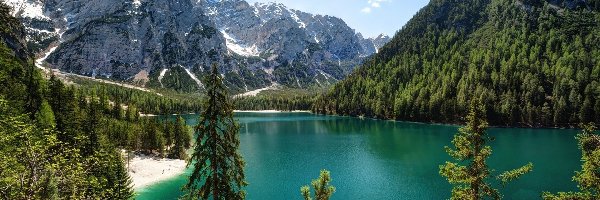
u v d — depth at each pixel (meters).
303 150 132.50
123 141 112.75
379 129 187.00
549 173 90.69
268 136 171.00
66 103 86.19
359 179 91.38
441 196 77.12
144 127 122.25
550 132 160.75
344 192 81.06
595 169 26.67
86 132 61.75
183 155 114.25
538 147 126.31
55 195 20.89
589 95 174.62
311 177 94.31
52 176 20.94
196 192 24.83
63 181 21.77
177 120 126.69
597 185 26.41
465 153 29.27
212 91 23.33
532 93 183.88
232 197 24.34
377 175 94.75
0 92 65.62
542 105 181.62
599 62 193.50
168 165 101.94
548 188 78.19
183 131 130.62
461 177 29.33
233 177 24.64
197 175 24.30
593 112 169.38
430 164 106.00
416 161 110.38
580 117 169.12
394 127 192.75
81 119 64.50
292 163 110.69
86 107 109.75
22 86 75.75
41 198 20.45
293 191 82.56
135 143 117.38
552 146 128.00
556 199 27.55
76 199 21.69
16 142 24.31
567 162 102.88
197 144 23.77
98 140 60.75
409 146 136.00
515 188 78.38
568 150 120.56
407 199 75.69
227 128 23.77
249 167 105.81
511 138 145.62
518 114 180.75
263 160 115.38
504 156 112.19
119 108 165.62
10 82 73.31
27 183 20.39
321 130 190.50
